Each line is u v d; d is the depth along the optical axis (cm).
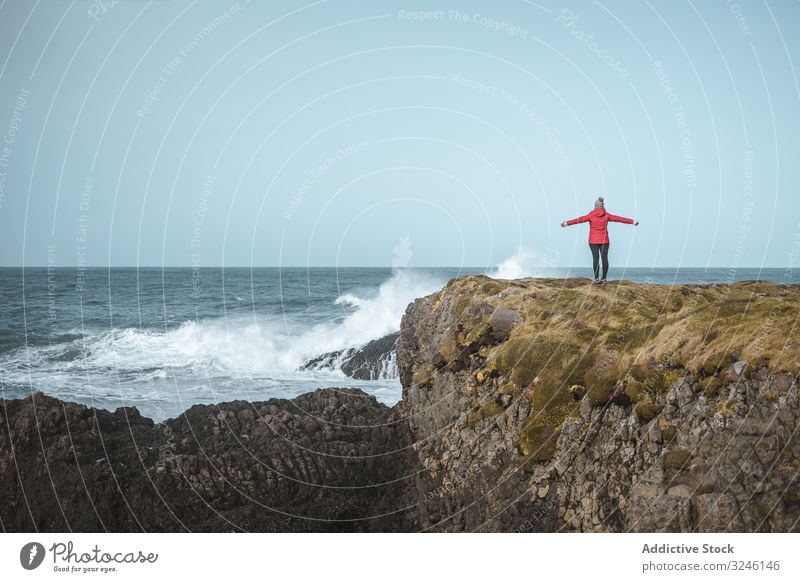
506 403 1570
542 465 1370
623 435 1266
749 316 1325
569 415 1408
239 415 1850
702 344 1307
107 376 3145
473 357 1820
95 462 1572
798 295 1619
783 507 1041
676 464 1148
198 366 3412
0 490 1545
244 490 1577
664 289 1881
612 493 1218
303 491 1638
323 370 3409
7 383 2948
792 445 1084
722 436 1129
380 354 3369
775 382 1145
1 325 4666
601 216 1906
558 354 1547
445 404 1803
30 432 1605
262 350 3741
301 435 1792
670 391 1254
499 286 2064
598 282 1928
